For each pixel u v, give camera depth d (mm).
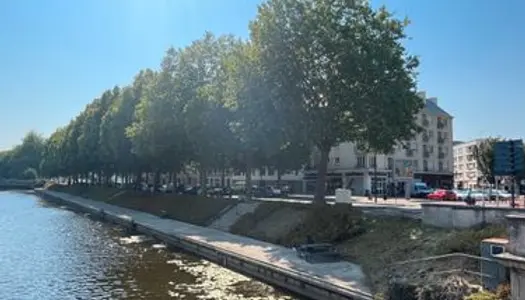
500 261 13148
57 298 22172
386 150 34719
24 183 163375
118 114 68875
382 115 32406
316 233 29719
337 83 32938
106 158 78875
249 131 35969
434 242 21000
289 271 22047
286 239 31531
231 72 37219
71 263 30984
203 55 55500
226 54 49969
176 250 36062
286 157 47812
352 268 22500
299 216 33750
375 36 34156
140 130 56031
